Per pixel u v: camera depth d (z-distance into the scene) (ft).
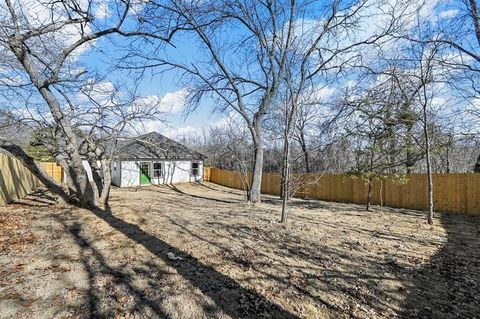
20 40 23.53
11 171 34.83
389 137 35.37
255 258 16.62
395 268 16.08
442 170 59.57
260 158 42.50
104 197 30.86
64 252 16.19
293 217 29.84
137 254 16.35
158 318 10.77
